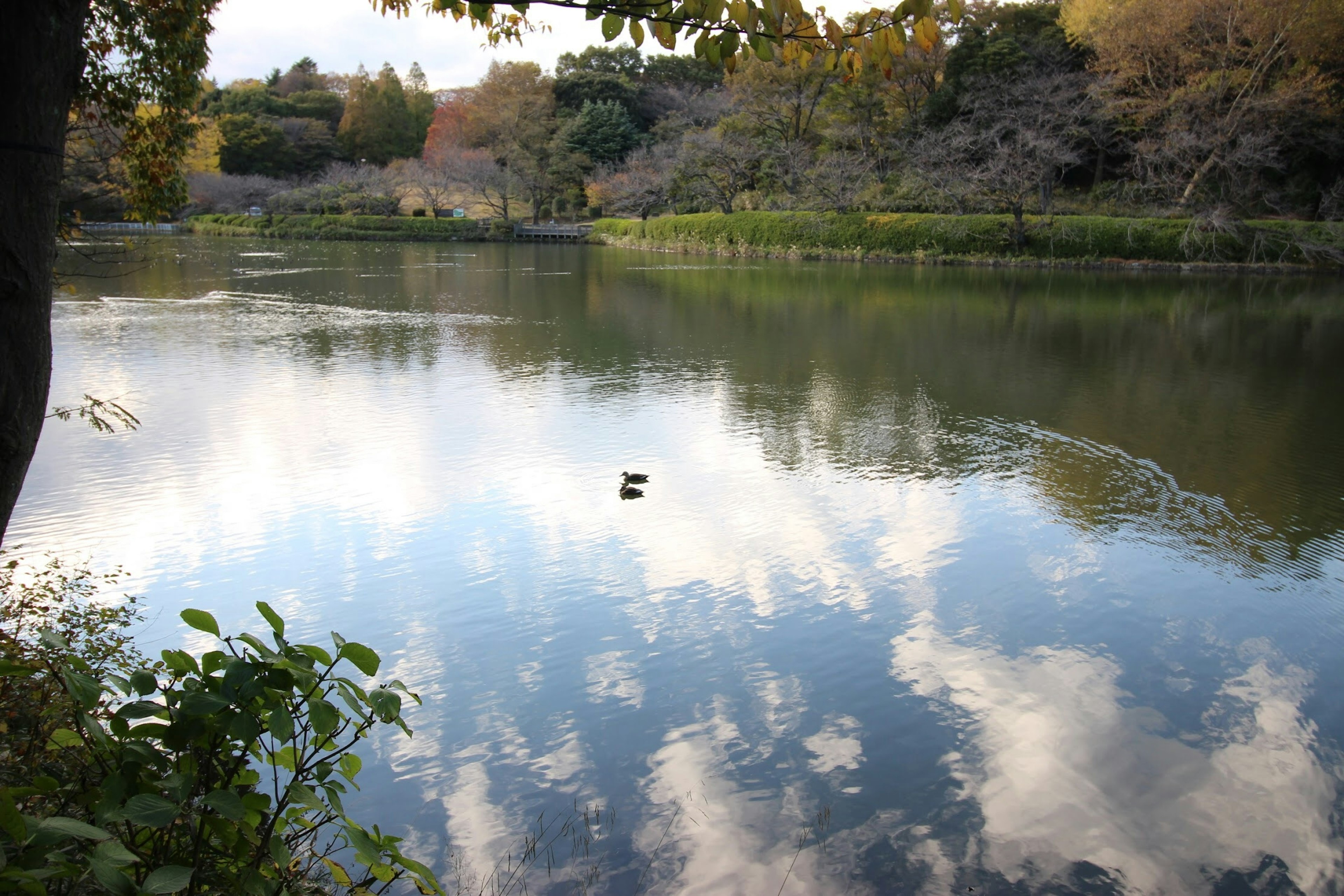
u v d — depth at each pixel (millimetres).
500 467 11898
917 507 10734
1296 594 8531
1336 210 42312
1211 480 11852
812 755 6055
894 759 6027
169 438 12852
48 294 3008
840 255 48312
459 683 6910
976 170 46125
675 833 5273
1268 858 5160
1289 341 22656
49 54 2895
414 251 53969
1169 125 43469
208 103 79188
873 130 55188
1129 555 9406
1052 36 50250
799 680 6992
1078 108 44781
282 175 77438
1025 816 5477
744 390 16688
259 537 9484
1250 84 40969
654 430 13859
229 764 2678
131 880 2150
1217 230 41219
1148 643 7617
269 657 2527
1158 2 42125
